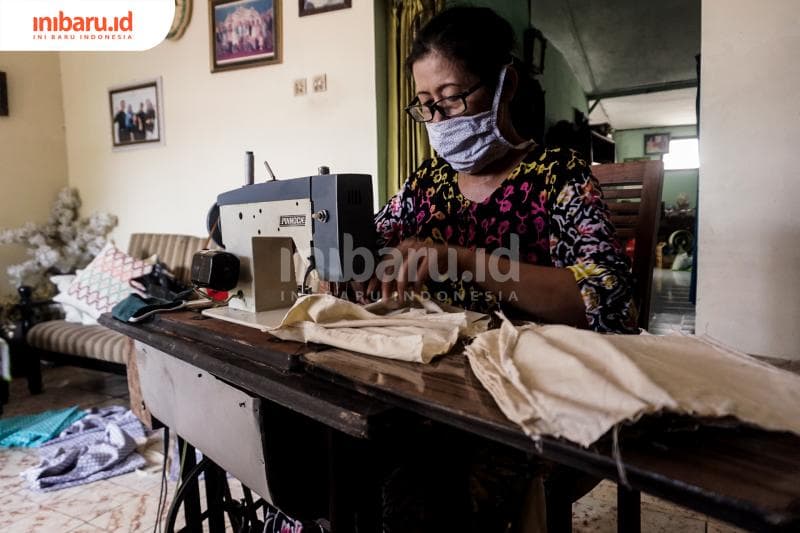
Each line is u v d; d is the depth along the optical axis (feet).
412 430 2.07
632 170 4.20
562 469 3.18
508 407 1.66
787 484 1.27
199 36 10.26
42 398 9.53
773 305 6.11
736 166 6.17
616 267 3.06
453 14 3.35
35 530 5.52
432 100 3.47
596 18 15.12
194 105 10.55
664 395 1.52
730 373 1.85
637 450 1.47
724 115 6.17
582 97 24.31
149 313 3.63
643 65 20.65
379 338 2.46
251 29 9.55
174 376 3.36
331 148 9.00
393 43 8.39
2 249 11.89
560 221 3.44
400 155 8.48
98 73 11.94
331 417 1.99
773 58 5.84
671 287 20.12
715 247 6.39
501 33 3.34
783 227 5.97
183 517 5.69
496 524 2.69
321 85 8.95
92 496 6.17
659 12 14.73
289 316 2.77
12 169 11.96
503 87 3.33
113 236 12.35
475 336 2.51
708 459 1.42
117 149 11.90
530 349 2.01
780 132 5.89
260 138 9.79
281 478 2.58
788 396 1.70
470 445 2.63
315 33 8.93
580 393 1.63
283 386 2.26
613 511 5.62
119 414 8.43
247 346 2.71
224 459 2.95
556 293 3.13
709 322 6.52
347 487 2.31
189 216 11.02
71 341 8.92
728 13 6.03
